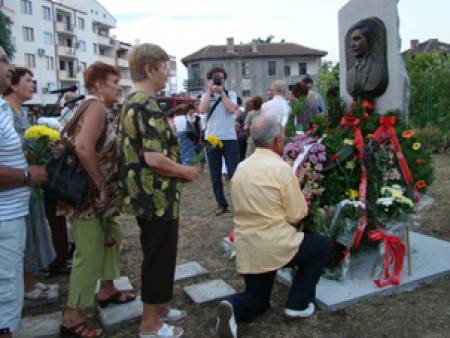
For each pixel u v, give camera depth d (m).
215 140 3.24
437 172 8.19
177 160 2.70
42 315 3.21
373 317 2.99
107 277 3.19
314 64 51.19
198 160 3.20
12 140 2.34
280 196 2.76
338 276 3.43
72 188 2.60
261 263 2.76
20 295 2.42
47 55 43.19
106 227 2.97
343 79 4.40
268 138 2.83
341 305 3.12
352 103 3.94
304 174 3.61
